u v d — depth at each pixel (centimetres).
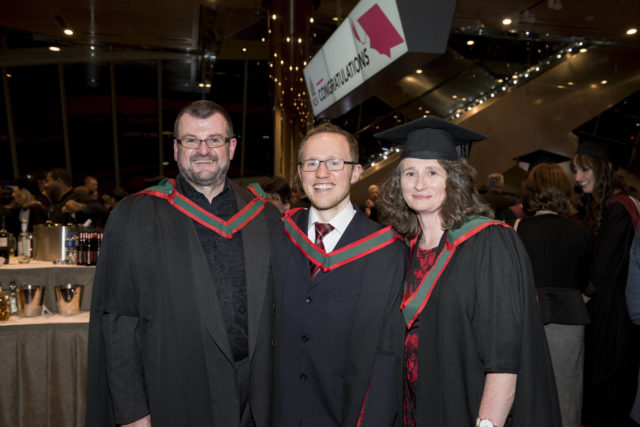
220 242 163
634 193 235
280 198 350
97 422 153
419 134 149
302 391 149
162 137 1141
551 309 207
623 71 991
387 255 156
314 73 468
